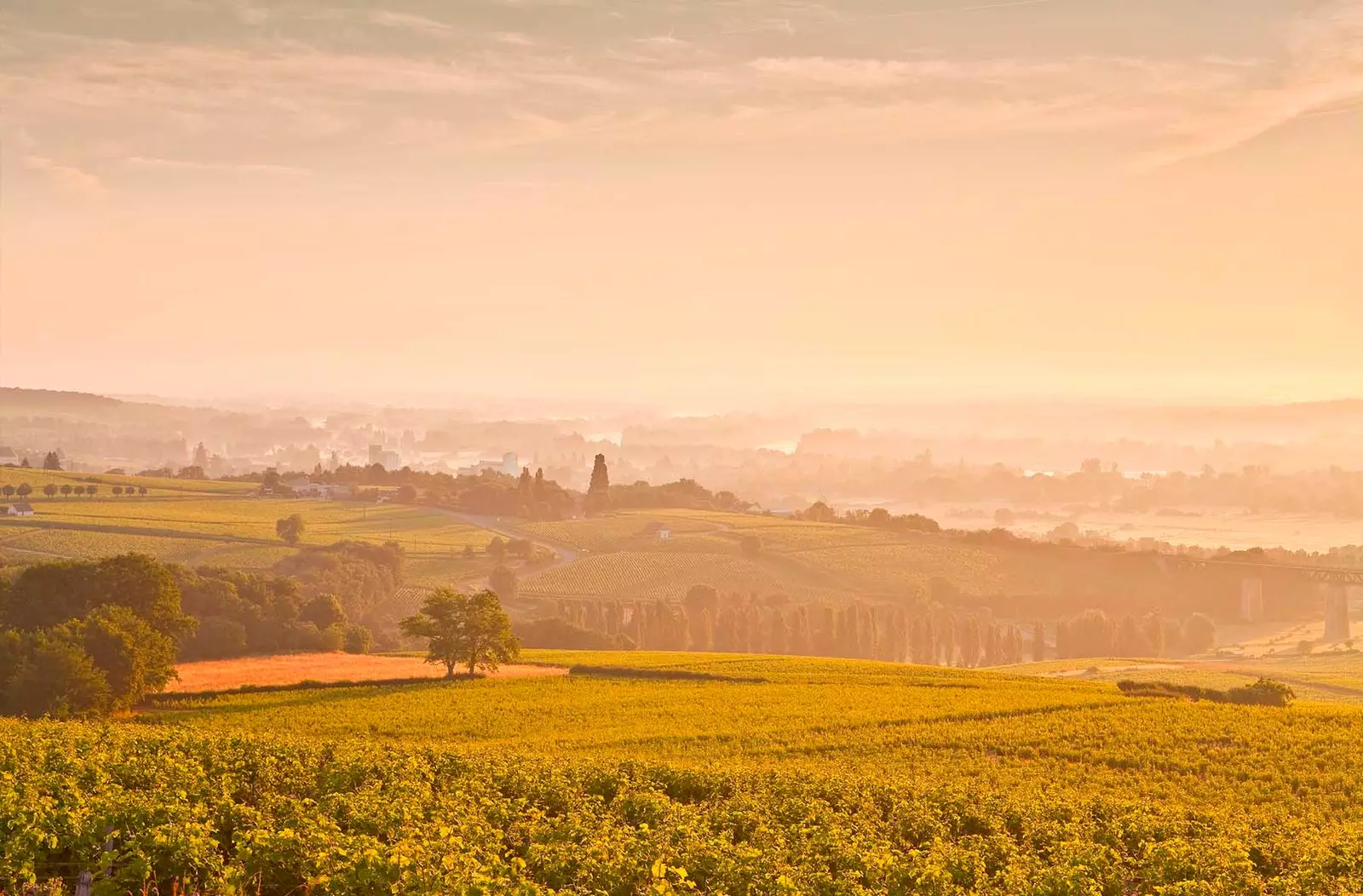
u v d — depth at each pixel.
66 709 62.28
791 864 28.52
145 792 29.92
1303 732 59.56
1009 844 32.06
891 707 70.19
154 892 23.91
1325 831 38.25
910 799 39.34
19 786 28.77
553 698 74.75
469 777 37.16
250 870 24.34
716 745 58.50
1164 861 30.20
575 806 34.62
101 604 79.62
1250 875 29.36
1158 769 52.78
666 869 25.20
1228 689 77.50
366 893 23.16
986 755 56.25
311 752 40.31
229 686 77.81
